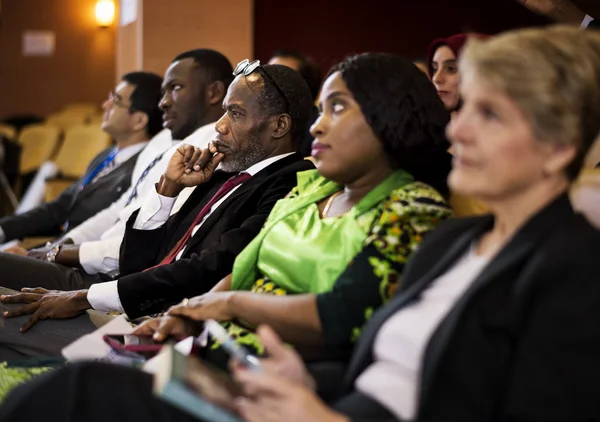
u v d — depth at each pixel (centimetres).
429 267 155
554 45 134
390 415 145
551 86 132
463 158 139
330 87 188
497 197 140
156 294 236
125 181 378
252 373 134
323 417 129
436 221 177
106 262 306
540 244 136
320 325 173
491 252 146
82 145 727
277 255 199
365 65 185
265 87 262
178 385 129
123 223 328
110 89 1091
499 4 683
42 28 1078
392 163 189
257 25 650
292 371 143
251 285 211
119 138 403
